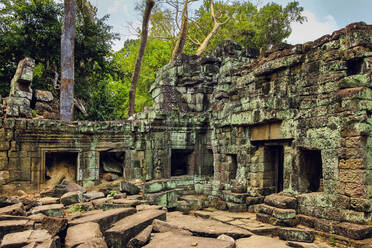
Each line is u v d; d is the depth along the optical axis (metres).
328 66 7.29
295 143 7.89
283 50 8.72
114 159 13.15
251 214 8.80
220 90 12.67
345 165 6.45
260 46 22.92
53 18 19.05
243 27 22.36
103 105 22.22
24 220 5.91
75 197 9.00
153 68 23.84
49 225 5.38
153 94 15.79
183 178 12.69
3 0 18.98
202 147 13.25
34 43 18.91
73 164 12.16
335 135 6.73
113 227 5.86
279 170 9.66
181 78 14.41
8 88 17.91
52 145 11.15
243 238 6.30
